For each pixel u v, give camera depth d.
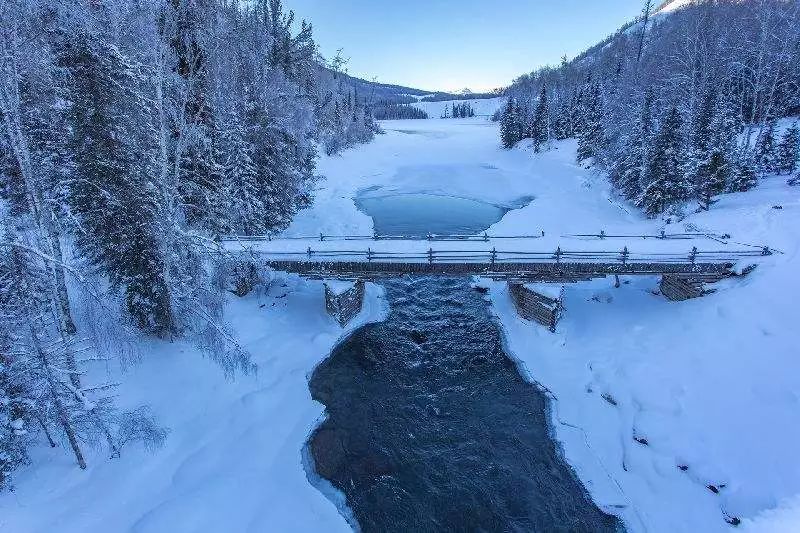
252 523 13.18
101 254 17.78
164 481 13.98
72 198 16.31
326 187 51.53
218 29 18.81
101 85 15.35
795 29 47.97
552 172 59.00
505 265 22.52
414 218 44.94
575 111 75.75
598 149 53.75
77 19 14.44
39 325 11.78
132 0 15.09
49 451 13.78
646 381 18.05
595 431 16.97
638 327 21.62
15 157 14.64
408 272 23.14
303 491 14.50
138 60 16.33
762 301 19.19
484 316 25.31
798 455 13.89
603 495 14.55
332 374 20.41
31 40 13.33
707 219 28.38
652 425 16.23
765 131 41.22
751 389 16.20
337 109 77.56
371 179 62.06
